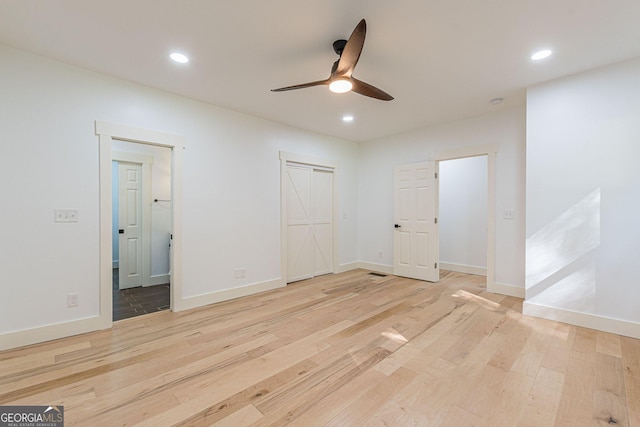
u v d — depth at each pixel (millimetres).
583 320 2828
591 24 2082
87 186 2758
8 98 2398
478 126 4102
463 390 1853
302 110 3850
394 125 4555
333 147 5266
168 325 2918
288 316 3156
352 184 5680
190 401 1750
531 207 3117
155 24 2080
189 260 3438
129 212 4414
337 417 1614
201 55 2506
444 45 2357
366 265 5684
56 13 1952
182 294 3375
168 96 3271
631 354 2287
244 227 3959
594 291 2777
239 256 3902
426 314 3197
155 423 1567
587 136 2795
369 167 5609
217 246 3684
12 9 1900
